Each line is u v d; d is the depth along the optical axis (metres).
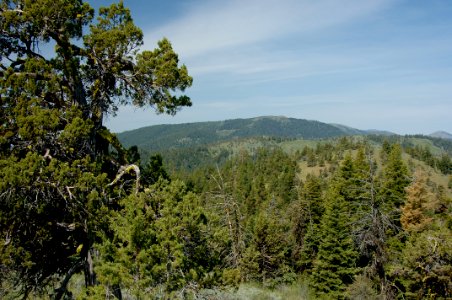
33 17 13.91
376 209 31.62
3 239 12.64
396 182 44.19
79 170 13.10
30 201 12.68
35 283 14.90
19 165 11.88
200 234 11.43
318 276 40.53
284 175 120.81
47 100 14.48
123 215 12.57
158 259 10.45
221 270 11.99
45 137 13.27
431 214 44.69
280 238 45.81
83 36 15.21
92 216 12.84
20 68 14.55
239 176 128.25
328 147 196.12
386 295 30.47
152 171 17.31
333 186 53.44
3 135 12.93
